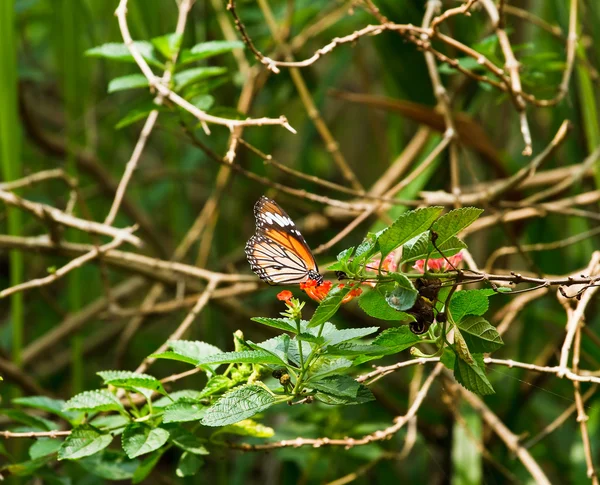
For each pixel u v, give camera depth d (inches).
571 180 130.1
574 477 132.7
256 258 119.3
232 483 136.5
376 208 128.5
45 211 128.6
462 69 125.7
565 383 140.8
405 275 116.6
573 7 128.5
